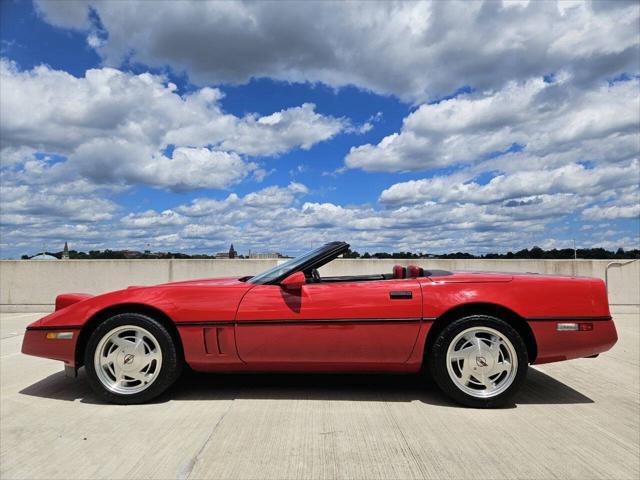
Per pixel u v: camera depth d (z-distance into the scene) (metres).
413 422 2.87
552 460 2.34
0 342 5.86
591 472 2.22
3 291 8.91
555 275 3.44
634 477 2.17
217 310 3.30
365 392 3.51
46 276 8.91
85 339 3.48
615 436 2.66
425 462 2.32
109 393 3.26
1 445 2.57
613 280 8.22
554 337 3.18
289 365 3.31
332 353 3.26
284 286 3.35
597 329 3.20
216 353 3.30
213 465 2.29
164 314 3.34
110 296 3.45
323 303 3.27
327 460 2.34
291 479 2.15
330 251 3.60
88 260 8.86
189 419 2.94
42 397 3.47
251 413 3.04
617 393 3.53
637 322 7.15
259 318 3.27
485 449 2.47
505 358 3.17
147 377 3.27
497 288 3.25
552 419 2.94
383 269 8.20
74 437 2.67
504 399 3.12
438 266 8.26
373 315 3.23
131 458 2.38
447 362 3.17
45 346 3.41
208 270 8.68
